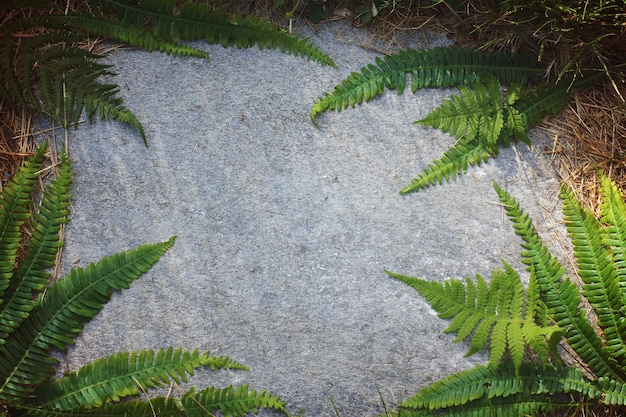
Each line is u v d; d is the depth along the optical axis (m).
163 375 2.24
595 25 2.43
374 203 2.44
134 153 2.43
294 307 2.34
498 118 2.45
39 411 2.16
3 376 2.17
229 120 2.49
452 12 2.58
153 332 2.30
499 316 2.28
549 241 2.44
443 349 2.34
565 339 2.36
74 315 2.27
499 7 2.50
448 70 2.53
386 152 2.49
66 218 2.34
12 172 2.38
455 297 2.30
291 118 2.50
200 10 2.47
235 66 2.54
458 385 2.25
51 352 2.26
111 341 2.28
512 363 2.27
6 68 2.36
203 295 2.33
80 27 2.46
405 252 2.41
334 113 2.52
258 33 2.51
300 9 2.59
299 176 2.45
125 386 2.21
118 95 2.47
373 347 2.33
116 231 2.36
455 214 2.45
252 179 2.44
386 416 2.24
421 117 2.54
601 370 2.27
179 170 2.43
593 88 2.57
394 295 2.37
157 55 2.53
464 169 2.48
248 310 2.33
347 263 2.39
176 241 2.37
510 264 2.41
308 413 2.28
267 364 2.30
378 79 2.51
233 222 2.40
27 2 2.44
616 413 2.28
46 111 2.42
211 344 2.30
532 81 2.58
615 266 2.34
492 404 2.26
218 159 2.45
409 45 2.60
